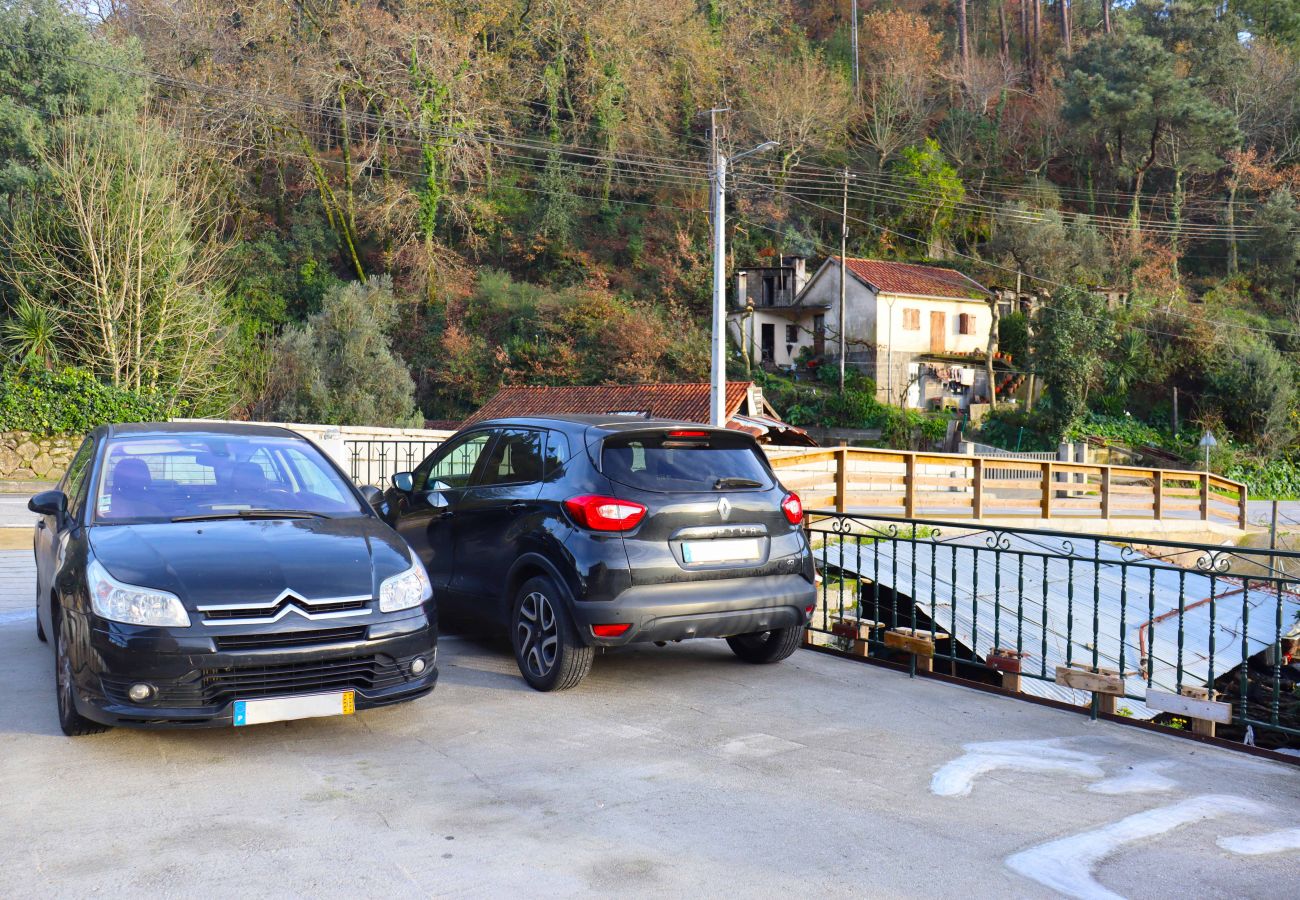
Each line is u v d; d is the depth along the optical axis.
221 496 5.61
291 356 40.06
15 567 10.61
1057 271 53.59
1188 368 52.50
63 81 30.58
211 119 44.12
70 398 23.45
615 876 3.45
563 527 5.81
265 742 4.93
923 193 60.88
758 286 54.59
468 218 52.28
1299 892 3.43
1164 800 4.36
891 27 68.06
